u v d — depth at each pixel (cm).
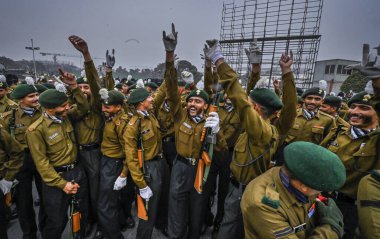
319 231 117
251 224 123
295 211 119
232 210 202
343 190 208
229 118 313
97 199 271
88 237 288
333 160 106
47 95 221
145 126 242
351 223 202
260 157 182
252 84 278
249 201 123
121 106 268
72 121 272
